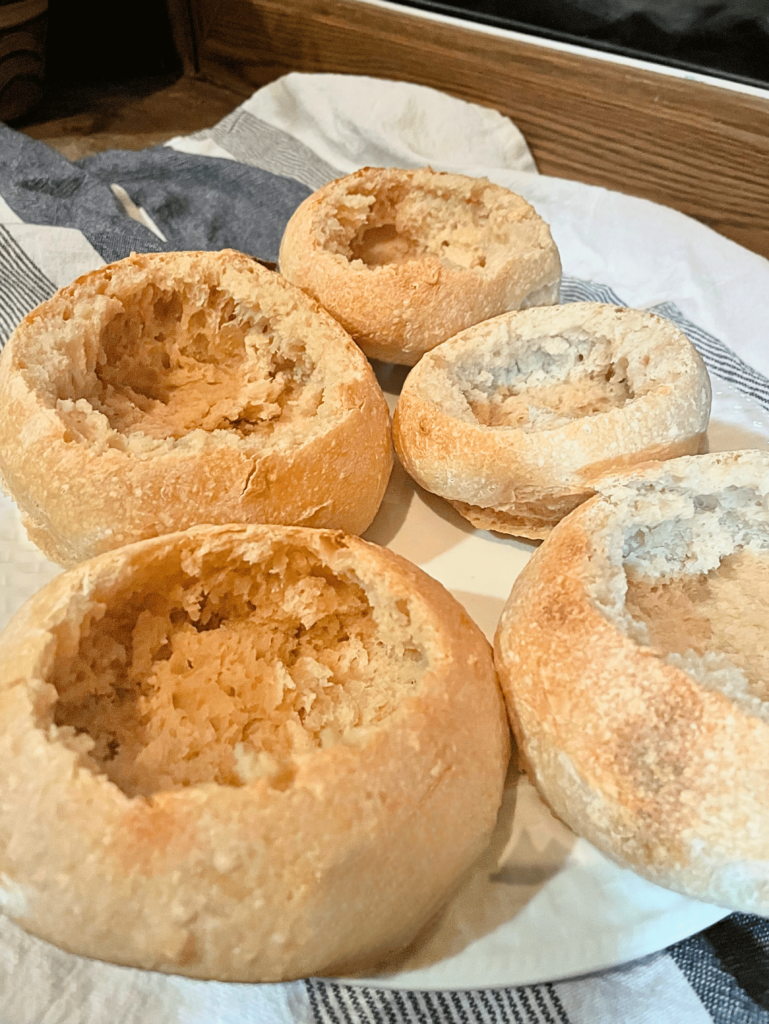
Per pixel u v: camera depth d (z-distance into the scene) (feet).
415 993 0.59
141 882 0.51
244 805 0.52
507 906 0.61
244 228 1.36
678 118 1.34
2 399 0.79
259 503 0.76
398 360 1.02
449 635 0.64
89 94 1.76
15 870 0.52
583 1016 0.59
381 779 0.55
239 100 1.79
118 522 0.73
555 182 1.43
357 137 1.56
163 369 0.96
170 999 0.59
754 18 1.20
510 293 1.00
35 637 0.59
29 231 1.18
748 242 1.39
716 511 0.78
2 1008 0.58
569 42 1.40
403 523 0.90
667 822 0.58
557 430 0.82
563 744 0.62
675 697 0.59
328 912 0.52
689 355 0.88
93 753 0.62
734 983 0.61
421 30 1.51
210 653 0.70
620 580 0.68
